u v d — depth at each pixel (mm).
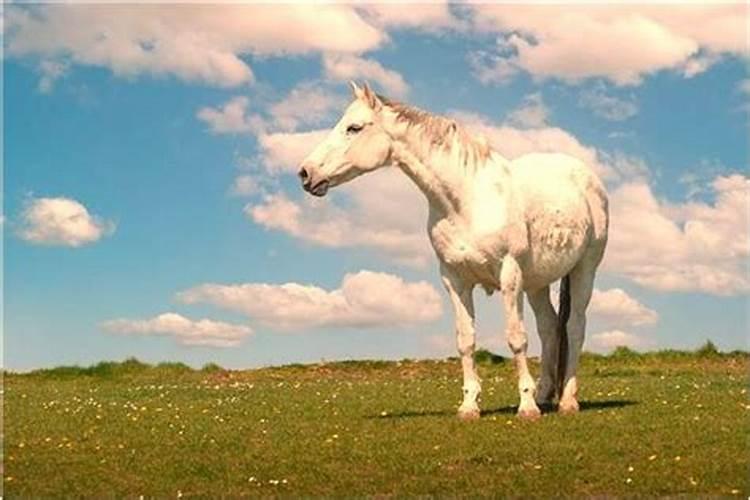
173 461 11508
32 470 11203
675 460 10664
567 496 9484
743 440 11680
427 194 13398
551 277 14180
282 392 20281
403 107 13359
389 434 12695
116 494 10062
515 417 13586
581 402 15945
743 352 27375
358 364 28281
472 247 13211
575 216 14211
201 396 19578
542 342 15133
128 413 16266
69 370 28172
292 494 9852
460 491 9758
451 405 16500
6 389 22703
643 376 22484
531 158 14516
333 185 13375
